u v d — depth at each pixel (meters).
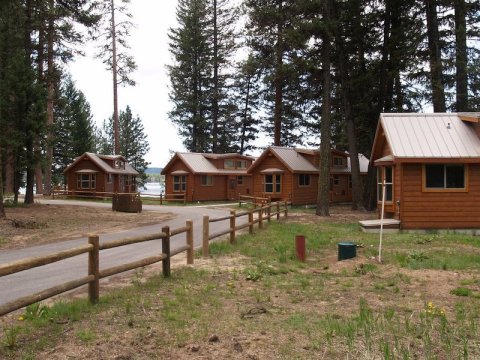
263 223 19.22
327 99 24.22
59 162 57.47
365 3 25.36
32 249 12.27
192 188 38.69
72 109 57.47
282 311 6.35
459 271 9.19
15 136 23.38
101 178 40.34
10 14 24.33
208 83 52.91
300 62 23.61
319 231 16.66
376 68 26.42
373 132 28.17
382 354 4.64
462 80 25.30
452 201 17.02
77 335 5.24
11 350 4.79
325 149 24.31
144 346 4.94
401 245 13.32
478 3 24.41
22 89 23.66
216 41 51.50
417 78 25.03
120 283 8.19
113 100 42.22
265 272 9.15
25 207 24.22
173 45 52.09
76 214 21.95
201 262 10.33
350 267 9.74
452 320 5.86
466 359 4.41
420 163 16.98
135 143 72.81
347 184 37.59
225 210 28.06
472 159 16.58
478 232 16.89
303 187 33.25
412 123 18.08
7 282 8.26
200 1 50.78
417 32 25.45
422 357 4.59
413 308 6.49
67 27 27.62
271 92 42.81
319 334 5.30
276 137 38.50
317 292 7.51
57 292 5.54
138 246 12.85
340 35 24.86
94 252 6.49
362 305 6.51
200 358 4.62
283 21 25.67
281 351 4.80
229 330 5.48
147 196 46.47
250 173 34.56
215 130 52.53
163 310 6.29
